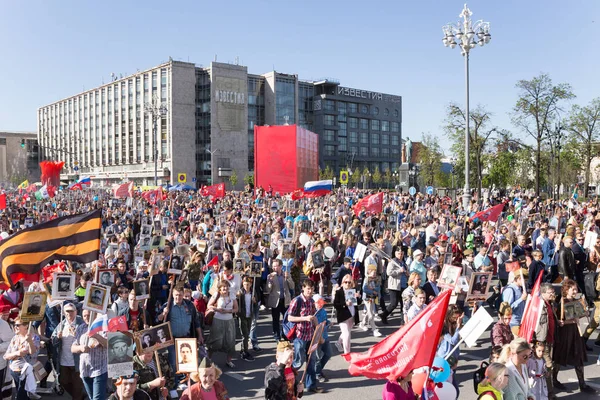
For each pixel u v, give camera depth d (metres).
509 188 69.06
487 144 52.12
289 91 114.06
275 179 39.09
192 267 13.66
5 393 8.26
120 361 5.95
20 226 23.30
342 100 125.81
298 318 8.92
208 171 104.69
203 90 105.19
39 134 153.75
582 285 14.64
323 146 122.50
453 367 7.29
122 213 29.61
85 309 7.50
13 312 9.64
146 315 10.08
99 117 122.50
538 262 12.84
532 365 7.54
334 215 27.59
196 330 9.31
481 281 10.55
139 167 109.06
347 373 9.88
